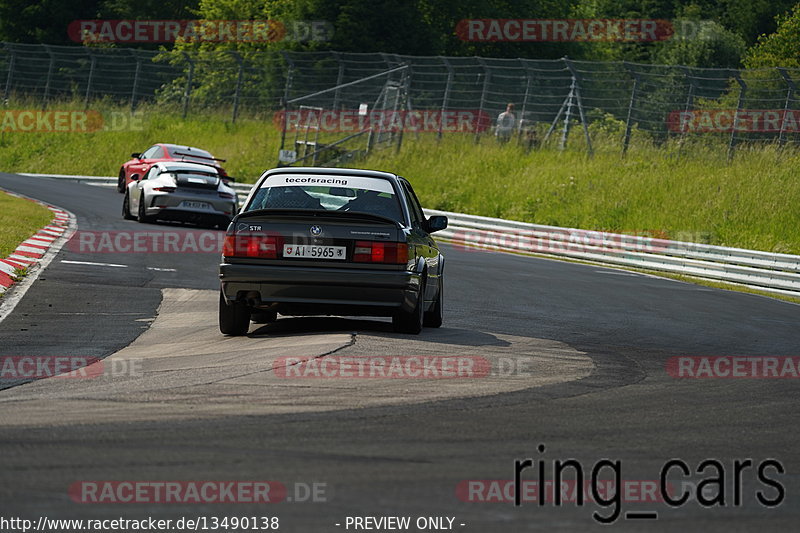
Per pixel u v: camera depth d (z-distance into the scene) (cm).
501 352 3569
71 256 6269
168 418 2325
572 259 9644
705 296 6862
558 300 5784
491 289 6128
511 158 12975
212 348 3481
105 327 4006
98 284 5253
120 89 16788
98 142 16150
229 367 3044
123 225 8350
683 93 11962
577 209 11612
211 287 5428
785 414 2769
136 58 16612
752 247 10281
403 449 2105
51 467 1870
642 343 4194
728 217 10744
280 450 2052
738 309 6116
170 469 1884
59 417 2314
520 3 19900
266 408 2467
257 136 15188
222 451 2027
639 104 12288
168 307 4650
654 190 11531
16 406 2445
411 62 13725
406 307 3688
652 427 2478
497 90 13350
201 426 2248
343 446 2106
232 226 3656
